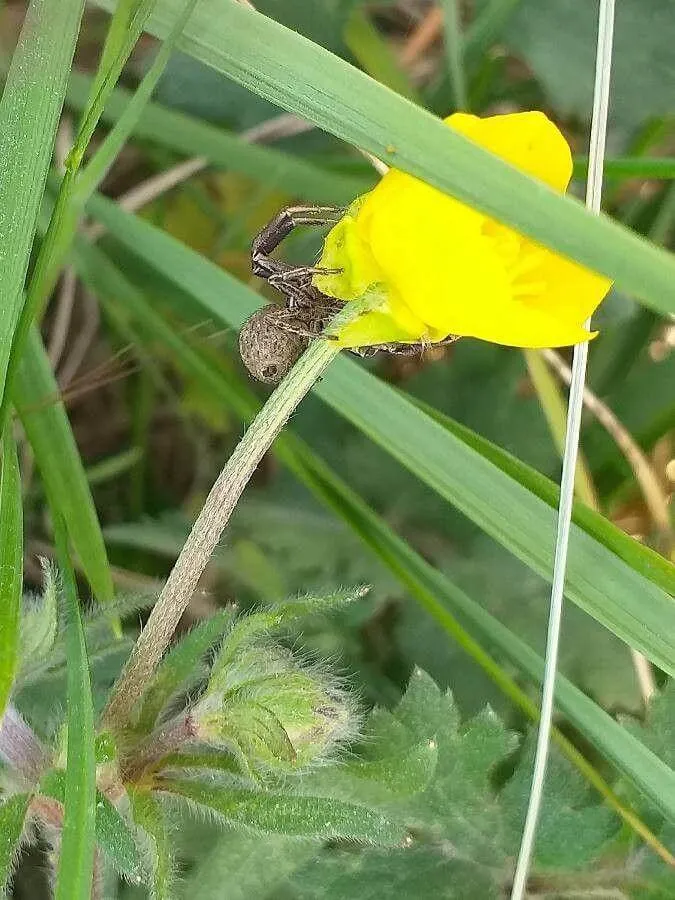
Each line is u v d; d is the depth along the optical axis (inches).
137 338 3.6
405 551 3.0
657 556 2.5
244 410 3.3
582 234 1.8
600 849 3.1
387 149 1.9
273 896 3.1
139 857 2.3
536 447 3.8
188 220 4.1
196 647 2.5
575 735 3.4
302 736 2.3
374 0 4.0
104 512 4.0
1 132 2.2
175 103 3.8
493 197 1.8
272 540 3.8
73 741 2.0
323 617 3.6
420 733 3.1
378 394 2.7
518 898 2.5
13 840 2.3
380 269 1.8
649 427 3.7
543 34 3.7
